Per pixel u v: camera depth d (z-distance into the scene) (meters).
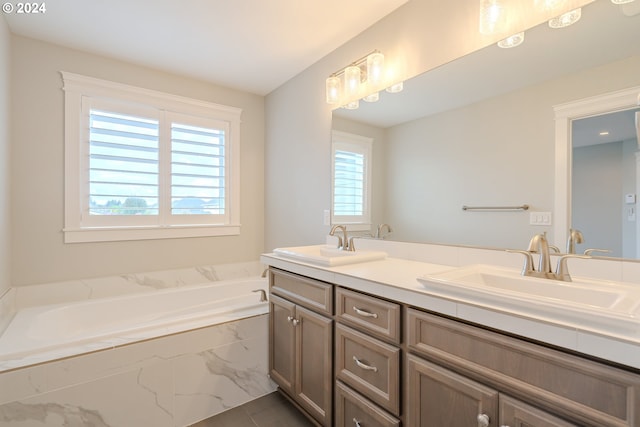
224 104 3.09
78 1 1.83
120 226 2.58
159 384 1.74
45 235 2.29
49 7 1.88
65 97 2.35
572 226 1.29
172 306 2.65
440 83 1.74
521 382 0.89
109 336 1.71
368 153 2.16
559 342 0.81
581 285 1.08
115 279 2.56
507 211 1.49
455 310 1.03
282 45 2.35
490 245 1.55
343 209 2.38
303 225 2.80
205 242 3.02
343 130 2.36
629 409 0.72
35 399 1.44
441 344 1.09
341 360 1.49
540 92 1.38
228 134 3.13
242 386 2.02
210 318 2.00
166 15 1.98
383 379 1.28
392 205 2.01
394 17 1.97
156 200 2.74
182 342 1.81
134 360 1.67
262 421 1.84
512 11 1.46
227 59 2.56
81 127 2.41
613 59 1.20
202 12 1.95
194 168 2.94
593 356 0.77
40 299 2.27
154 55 2.48
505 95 1.49
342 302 1.49
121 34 2.19
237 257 3.21
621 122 1.18
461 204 1.67
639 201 1.14
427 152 1.82
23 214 2.21
